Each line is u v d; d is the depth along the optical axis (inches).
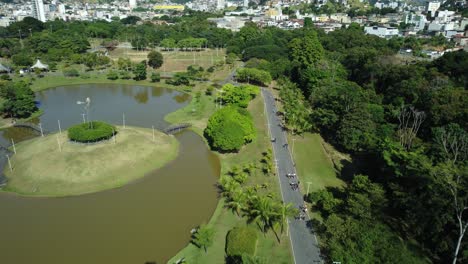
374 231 2770.7
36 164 4163.4
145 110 6653.5
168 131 5467.5
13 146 4864.7
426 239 2925.7
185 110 6486.2
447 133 4052.7
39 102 7012.8
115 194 3799.2
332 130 5231.3
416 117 4537.4
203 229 3006.9
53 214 3444.9
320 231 3186.5
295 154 4709.6
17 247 2999.5
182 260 2810.0
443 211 2805.1
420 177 3078.2
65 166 4082.2
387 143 3909.9
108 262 2849.4
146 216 3442.4
